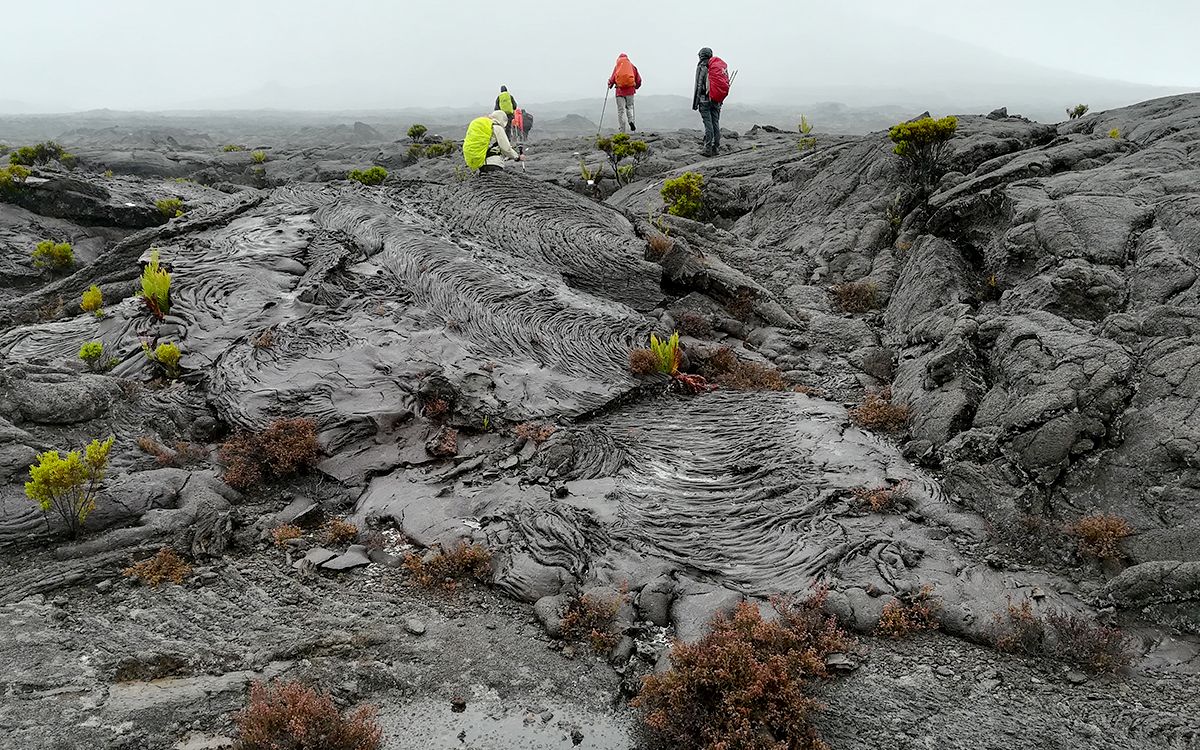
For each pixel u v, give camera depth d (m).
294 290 15.02
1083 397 9.50
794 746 6.35
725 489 10.29
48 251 22.75
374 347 13.08
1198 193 12.35
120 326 13.88
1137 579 7.88
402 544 9.50
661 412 12.53
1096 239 12.10
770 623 7.39
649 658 7.56
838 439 11.38
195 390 12.27
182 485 9.97
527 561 8.88
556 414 11.93
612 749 6.54
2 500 8.97
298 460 10.80
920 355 13.07
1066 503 9.12
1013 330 11.24
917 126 18.20
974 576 8.40
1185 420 8.75
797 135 38.16
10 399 10.20
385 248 16.45
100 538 8.91
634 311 15.77
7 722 6.14
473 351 13.24
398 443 11.35
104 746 6.02
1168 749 6.34
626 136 30.38
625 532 9.32
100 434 10.64
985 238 14.80
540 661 7.56
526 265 16.88
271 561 9.12
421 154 48.84
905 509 9.63
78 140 100.12
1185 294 10.35
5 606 7.79
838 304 16.92
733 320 16.03
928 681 7.18
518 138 29.88
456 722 6.79
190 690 6.77
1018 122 23.31
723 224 24.66
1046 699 6.93
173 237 17.70
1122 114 22.19
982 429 10.31
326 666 7.32
